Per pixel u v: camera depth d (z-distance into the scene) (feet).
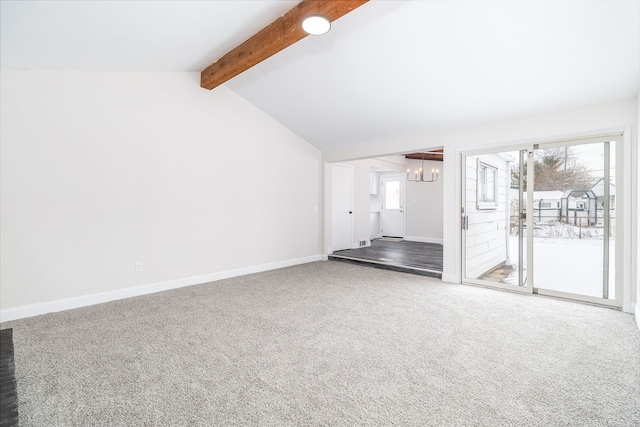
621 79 9.33
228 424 5.05
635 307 9.86
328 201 20.33
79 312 10.28
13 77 9.62
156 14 8.26
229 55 11.69
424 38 9.33
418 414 5.28
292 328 8.93
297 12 8.71
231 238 15.20
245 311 10.35
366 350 7.59
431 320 9.55
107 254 11.46
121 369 6.73
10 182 9.59
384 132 15.81
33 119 9.95
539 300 11.58
